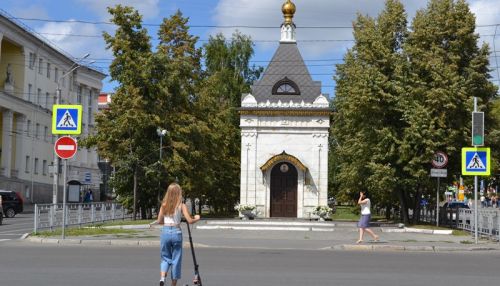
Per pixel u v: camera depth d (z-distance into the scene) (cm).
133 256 1791
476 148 2503
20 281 1250
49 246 2130
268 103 4003
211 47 6050
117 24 3822
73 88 8331
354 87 3591
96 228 2919
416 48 3531
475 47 3538
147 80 3803
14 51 6762
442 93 3319
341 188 4688
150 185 3894
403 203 3741
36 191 7106
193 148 4050
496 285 1307
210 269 1509
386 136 3444
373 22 3778
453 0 3547
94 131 3988
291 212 3978
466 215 3173
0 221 3612
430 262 1794
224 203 5306
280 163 4006
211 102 4528
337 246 2311
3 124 6450
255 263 1666
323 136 3975
